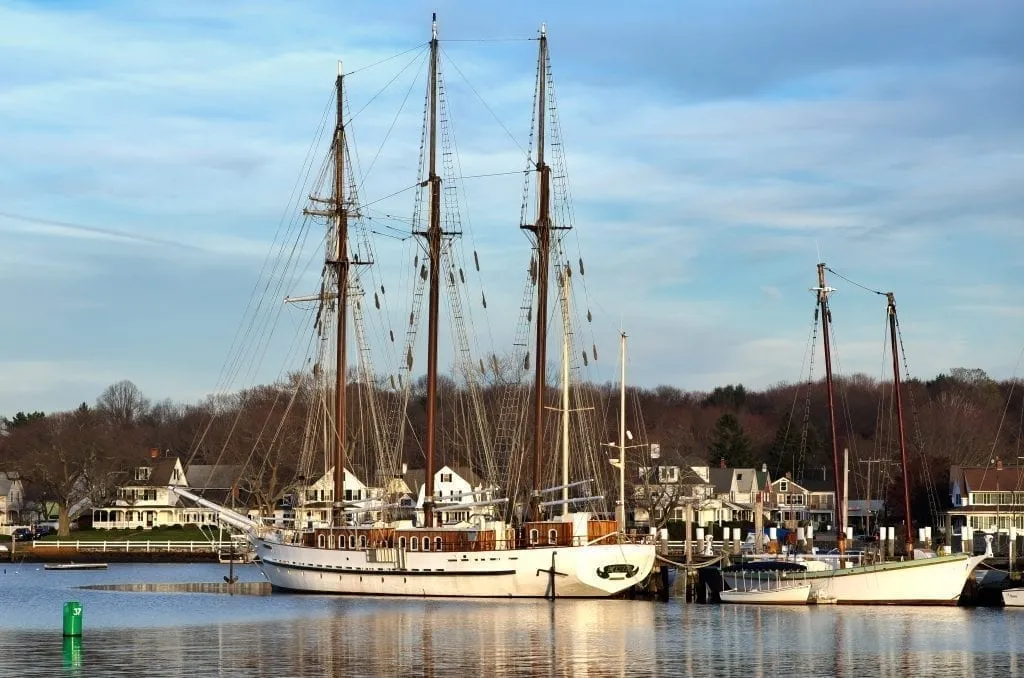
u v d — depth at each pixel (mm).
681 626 86062
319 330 120062
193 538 199750
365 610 95812
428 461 108625
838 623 87938
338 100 120438
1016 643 78188
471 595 102438
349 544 106812
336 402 116125
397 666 68938
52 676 65312
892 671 68125
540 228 113062
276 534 116250
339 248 119125
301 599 105750
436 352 110812
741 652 74438
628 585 101875
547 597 101125
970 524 176500
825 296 118312
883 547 112812
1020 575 104688
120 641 79062
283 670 67562
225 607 100625
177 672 66688
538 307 110750
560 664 69750
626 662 70500
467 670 67750
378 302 131500
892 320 113750
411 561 104000
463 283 115750
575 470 132125
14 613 99062
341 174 119688
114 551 177375
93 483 198625
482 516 113875
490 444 140125
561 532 102000
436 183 114062
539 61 114500
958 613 94312
